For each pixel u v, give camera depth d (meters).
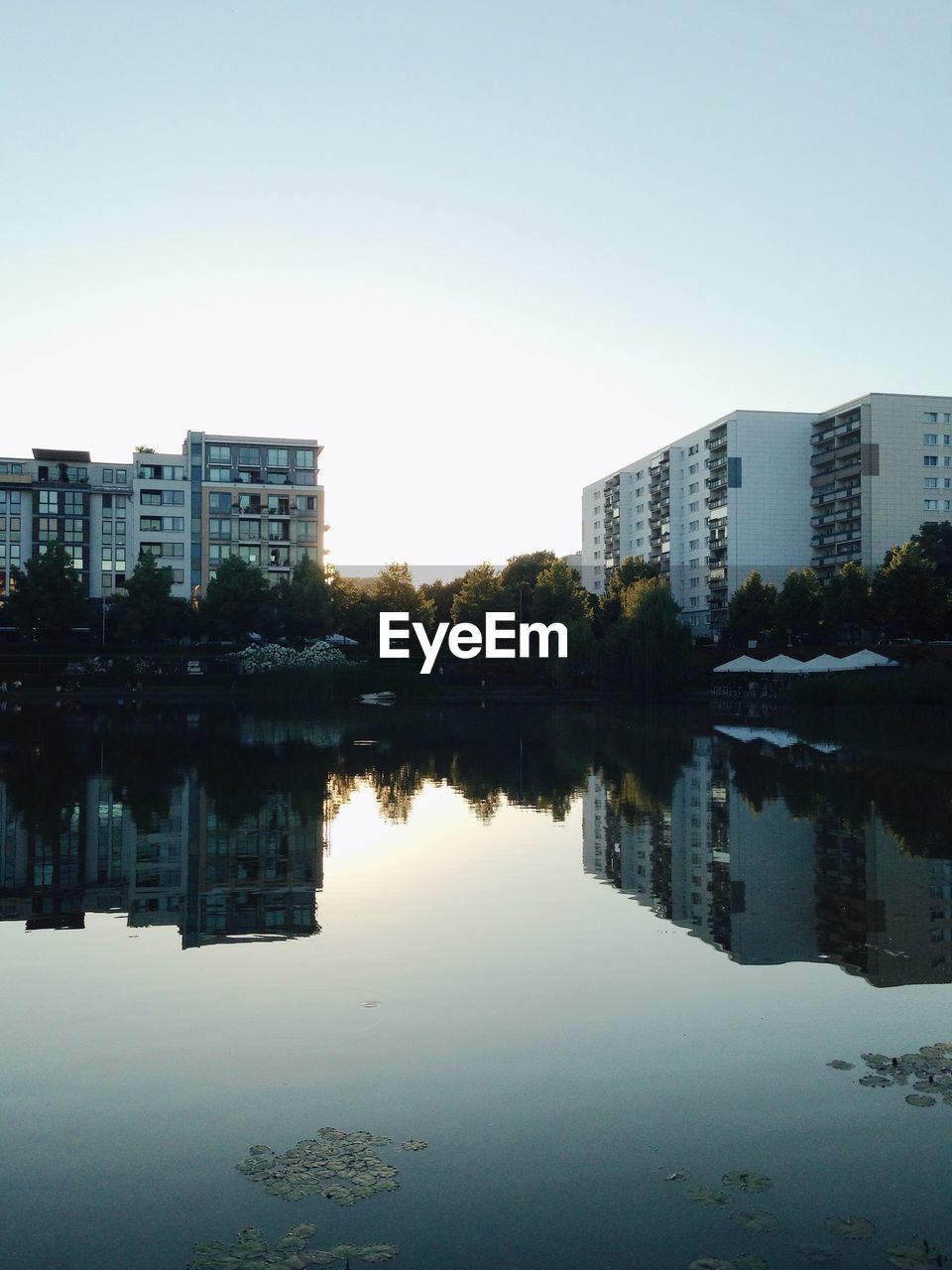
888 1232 4.83
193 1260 4.65
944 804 18.38
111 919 10.80
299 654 67.06
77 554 109.62
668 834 15.66
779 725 40.31
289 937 10.05
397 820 17.38
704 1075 6.62
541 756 28.89
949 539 85.50
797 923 10.38
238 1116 6.08
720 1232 4.84
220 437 106.31
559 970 8.86
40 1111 6.17
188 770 24.86
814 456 106.44
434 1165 5.50
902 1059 6.84
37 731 37.56
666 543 125.62
